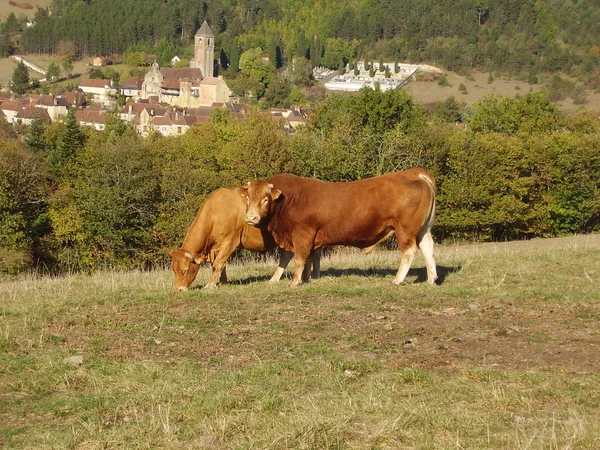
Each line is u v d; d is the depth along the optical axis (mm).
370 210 14055
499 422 7520
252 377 8906
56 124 86562
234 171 50656
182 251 14297
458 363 9367
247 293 13430
